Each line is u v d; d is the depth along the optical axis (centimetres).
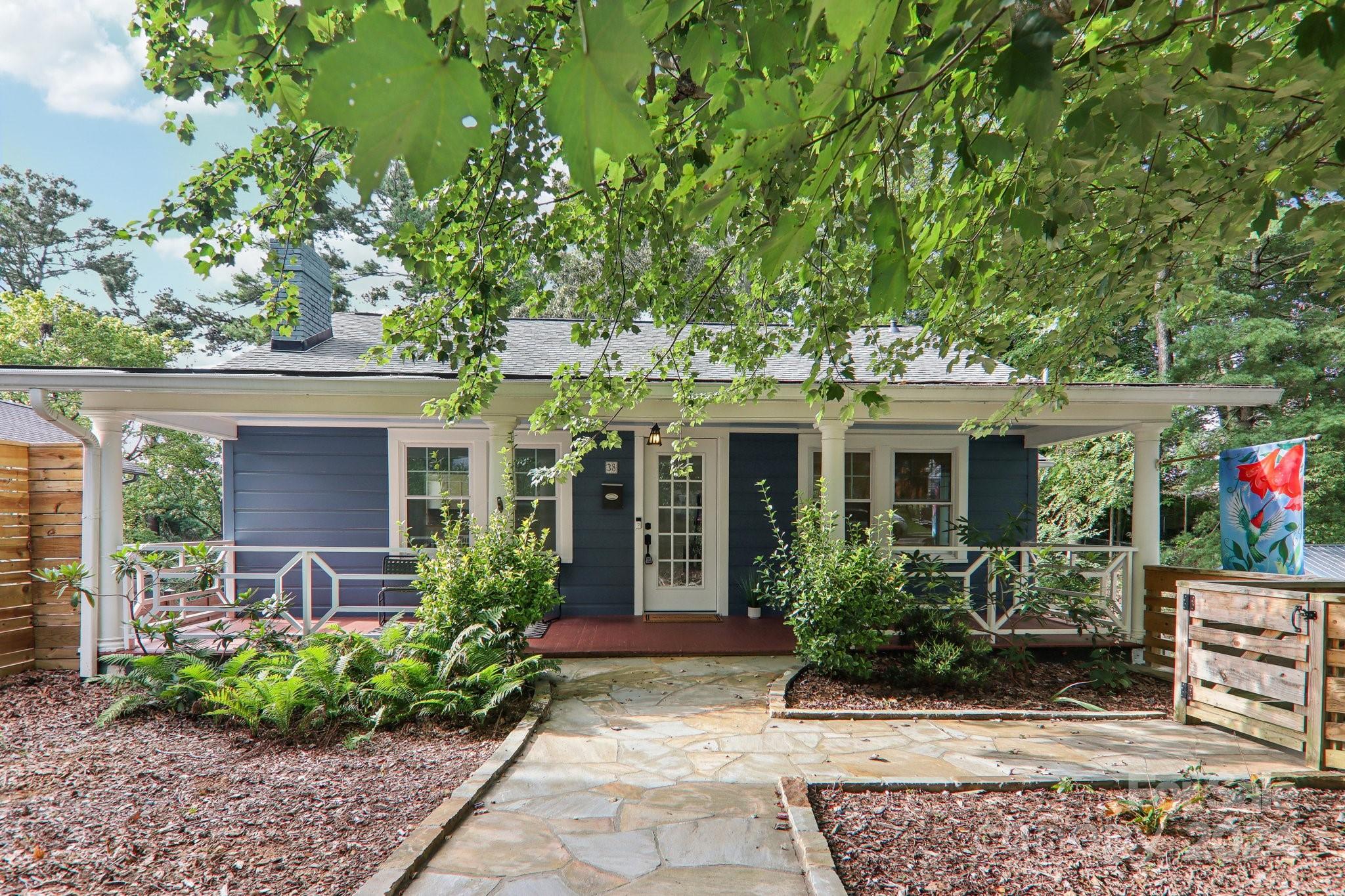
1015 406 583
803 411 719
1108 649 707
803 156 181
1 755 482
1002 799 383
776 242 121
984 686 630
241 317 2672
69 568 668
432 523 955
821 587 626
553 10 271
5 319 1692
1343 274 370
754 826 359
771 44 137
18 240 2650
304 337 856
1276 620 460
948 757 457
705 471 961
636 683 645
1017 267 405
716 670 693
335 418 892
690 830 356
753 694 609
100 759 471
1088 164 263
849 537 942
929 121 188
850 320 383
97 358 1698
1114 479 1462
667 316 483
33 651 727
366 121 60
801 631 645
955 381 699
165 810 384
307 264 870
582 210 425
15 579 713
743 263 439
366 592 943
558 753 470
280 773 438
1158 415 738
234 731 529
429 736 508
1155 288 438
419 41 60
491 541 655
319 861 323
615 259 430
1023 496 992
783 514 962
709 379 689
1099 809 367
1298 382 1447
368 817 368
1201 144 320
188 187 385
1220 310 1462
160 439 1908
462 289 407
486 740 495
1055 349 497
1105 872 302
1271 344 1431
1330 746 426
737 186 133
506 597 615
